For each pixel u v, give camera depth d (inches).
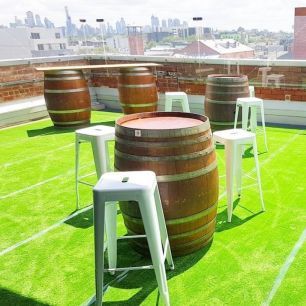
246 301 103.4
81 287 114.3
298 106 304.7
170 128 113.6
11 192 191.6
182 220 116.6
